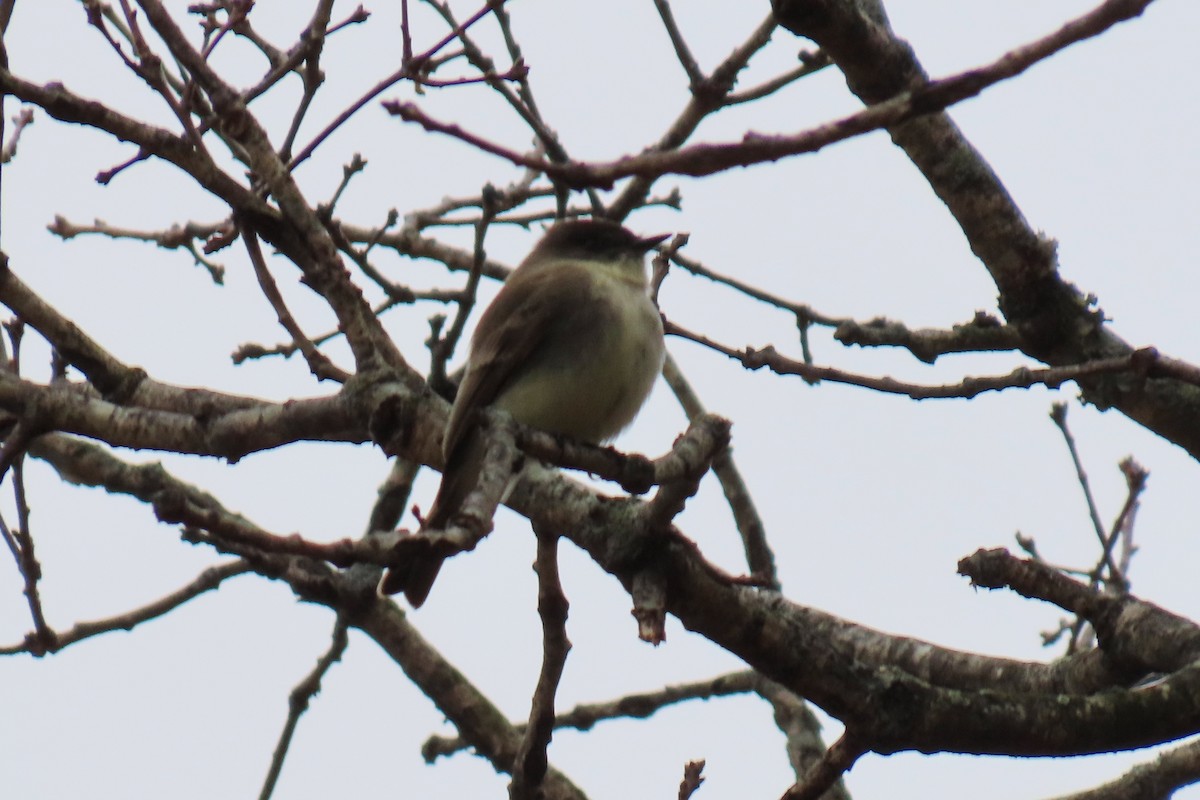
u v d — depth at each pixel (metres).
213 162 9.54
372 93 9.47
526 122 11.98
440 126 6.30
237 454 10.31
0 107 10.28
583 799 12.39
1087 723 8.99
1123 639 10.35
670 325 11.80
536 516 9.32
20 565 11.71
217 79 9.34
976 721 8.96
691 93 10.86
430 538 6.69
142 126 9.34
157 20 9.23
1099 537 12.23
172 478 12.66
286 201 9.62
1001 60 6.55
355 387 9.92
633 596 8.73
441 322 9.58
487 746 12.94
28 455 12.79
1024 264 11.88
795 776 12.90
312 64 9.66
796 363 10.77
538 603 9.59
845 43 11.02
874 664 11.80
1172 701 9.05
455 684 13.09
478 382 11.91
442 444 9.72
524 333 11.92
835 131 6.55
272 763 12.84
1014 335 12.02
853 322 12.12
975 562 10.43
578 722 13.62
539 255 13.23
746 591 9.13
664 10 10.70
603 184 6.50
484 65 11.78
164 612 12.70
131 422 10.36
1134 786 10.80
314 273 9.89
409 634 13.12
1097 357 11.88
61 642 12.13
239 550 12.34
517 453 8.44
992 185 11.95
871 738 8.97
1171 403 11.77
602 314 11.95
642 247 13.20
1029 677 11.16
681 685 13.65
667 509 8.74
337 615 13.13
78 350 11.06
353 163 10.46
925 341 12.12
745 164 6.57
